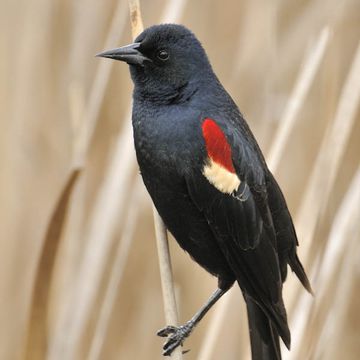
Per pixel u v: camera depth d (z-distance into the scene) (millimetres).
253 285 5191
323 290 5211
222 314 5219
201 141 5180
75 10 5324
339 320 5246
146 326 5309
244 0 5328
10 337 5320
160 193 5191
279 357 5191
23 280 5324
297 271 5203
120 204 5250
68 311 5242
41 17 5332
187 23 5340
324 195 5211
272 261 5188
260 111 5320
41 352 5188
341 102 5219
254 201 5191
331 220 5227
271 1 5312
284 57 5312
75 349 5234
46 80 5328
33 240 5328
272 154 5227
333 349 5250
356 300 5266
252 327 5195
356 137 5328
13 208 5324
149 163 5188
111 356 5301
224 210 5188
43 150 5332
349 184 5324
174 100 5188
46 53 5332
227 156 5184
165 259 5176
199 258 5211
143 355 5305
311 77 5234
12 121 5328
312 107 5309
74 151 5273
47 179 5328
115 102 5305
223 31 5332
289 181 5312
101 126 5297
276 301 5184
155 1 5328
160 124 5184
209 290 5312
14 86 5332
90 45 5320
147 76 5188
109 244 5246
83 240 5273
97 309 5301
